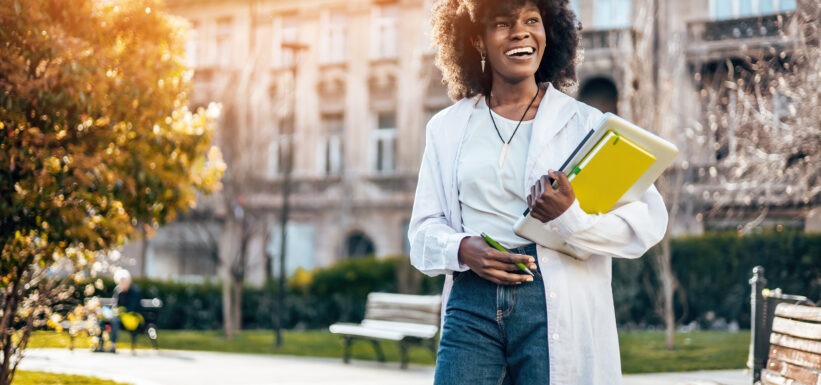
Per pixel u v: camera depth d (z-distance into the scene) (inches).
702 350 507.8
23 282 284.0
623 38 819.4
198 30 1310.3
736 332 661.9
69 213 274.7
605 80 1018.1
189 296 919.0
